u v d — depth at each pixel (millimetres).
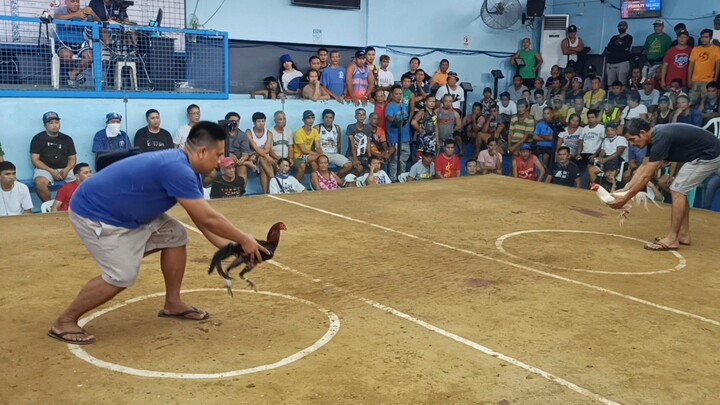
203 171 3490
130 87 9695
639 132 5516
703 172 5695
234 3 12023
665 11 14562
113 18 9945
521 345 3727
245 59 12445
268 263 5195
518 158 11469
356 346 3660
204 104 9945
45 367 3314
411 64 13680
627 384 3283
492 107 12914
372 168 10625
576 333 3922
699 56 12289
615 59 14109
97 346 3576
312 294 4508
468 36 15133
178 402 3000
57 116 8633
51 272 4844
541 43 15578
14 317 3963
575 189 8891
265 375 3283
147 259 5207
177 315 3988
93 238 3451
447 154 11156
